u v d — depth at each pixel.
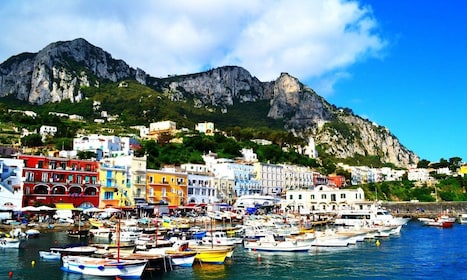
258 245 73.56
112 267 48.81
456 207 182.12
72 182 116.50
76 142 187.38
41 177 111.12
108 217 109.62
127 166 129.25
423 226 130.62
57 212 104.25
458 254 70.62
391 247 79.31
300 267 58.84
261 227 97.50
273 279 51.31
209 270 55.09
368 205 155.25
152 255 54.25
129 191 128.00
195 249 60.00
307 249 73.56
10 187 105.56
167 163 186.38
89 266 50.31
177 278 50.00
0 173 105.00
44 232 90.75
